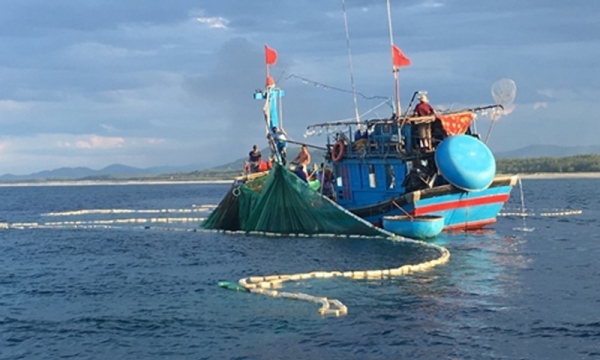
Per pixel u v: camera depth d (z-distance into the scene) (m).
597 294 30.03
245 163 59.06
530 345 23.34
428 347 23.36
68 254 47.81
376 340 24.17
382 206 48.31
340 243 47.06
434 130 48.81
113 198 156.12
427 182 47.12
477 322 25.95
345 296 30.56
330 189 53.81
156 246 50.44
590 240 47.25
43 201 145.62
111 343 25.00
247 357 22.92
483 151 47.50
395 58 49.34
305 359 22.58
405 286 32.28
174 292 32.91
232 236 54.44
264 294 31.50
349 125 51.62
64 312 29.62
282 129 55.97
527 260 38.88
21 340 25.67
